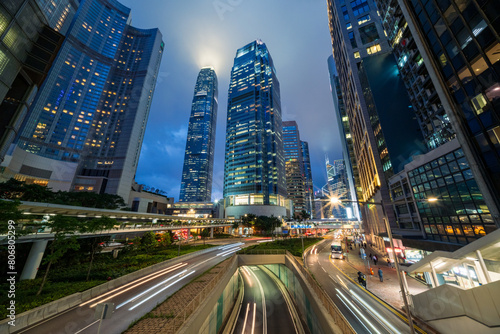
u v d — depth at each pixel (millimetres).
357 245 60844
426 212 26297
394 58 44750
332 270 29812
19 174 78750
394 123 40094
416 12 22984
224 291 21547
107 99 124438
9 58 19906
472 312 10117
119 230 40500
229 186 137750
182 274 27312
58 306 15789
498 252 12594
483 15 16328
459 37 18469
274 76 179250
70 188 94062
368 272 27703
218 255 43719
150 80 140375
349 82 59781
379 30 50656
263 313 22641
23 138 92688
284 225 119250
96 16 130750
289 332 18406
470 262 14438
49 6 108438
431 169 24984
